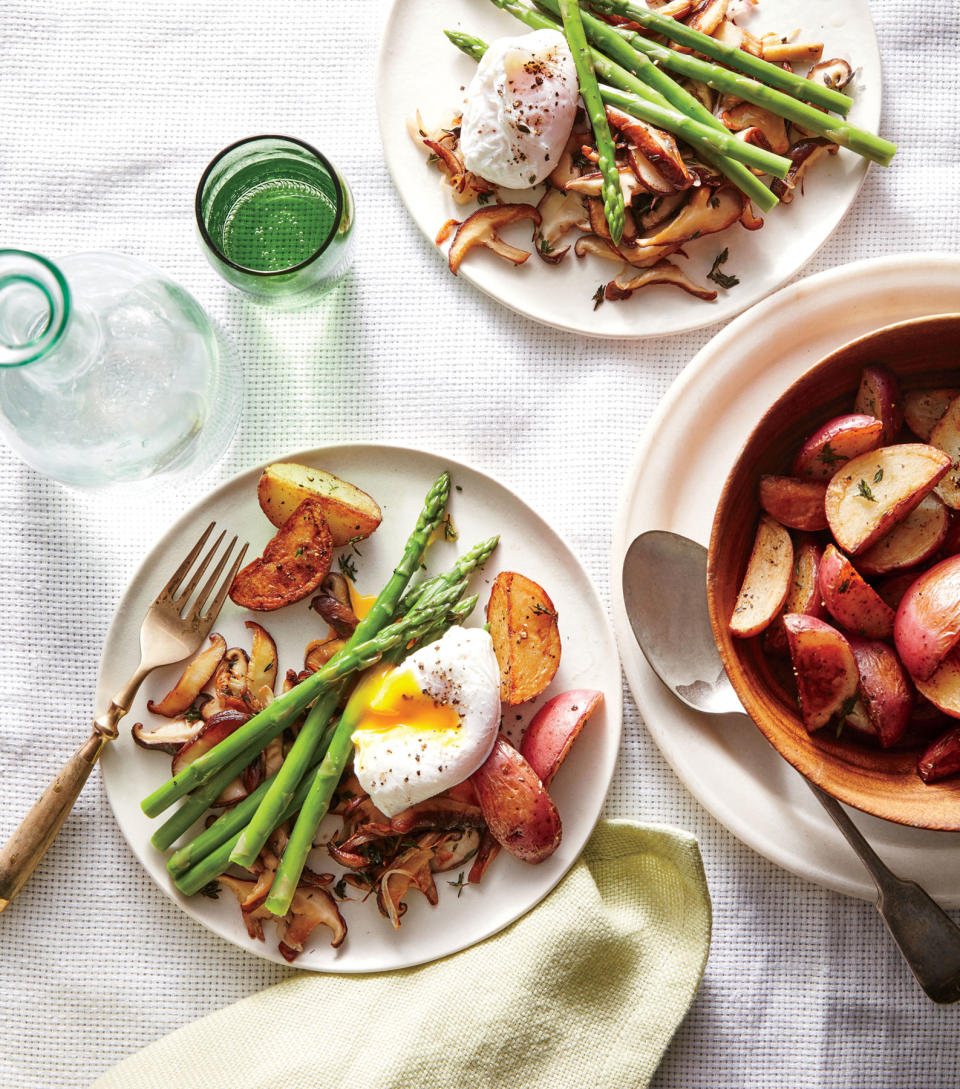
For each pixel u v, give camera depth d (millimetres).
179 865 800
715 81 808
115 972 828
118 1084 794
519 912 803
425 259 846
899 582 768
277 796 788
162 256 852
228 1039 801
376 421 843
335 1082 792
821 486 764
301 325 847
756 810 807
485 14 835
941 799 745
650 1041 796
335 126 851
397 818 794
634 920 809
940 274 808
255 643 816
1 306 736
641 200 819
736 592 771
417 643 806
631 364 838
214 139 854
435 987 802
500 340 843
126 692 805
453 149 830
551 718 793
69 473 786
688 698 805
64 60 857
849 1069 819
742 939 824
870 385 765
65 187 854
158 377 763
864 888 799
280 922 807
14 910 832
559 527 836
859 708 751
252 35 854
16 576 844
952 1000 761
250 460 844
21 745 839
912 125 839
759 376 818
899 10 840
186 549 821
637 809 825
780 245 826
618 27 823
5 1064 829
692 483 819
